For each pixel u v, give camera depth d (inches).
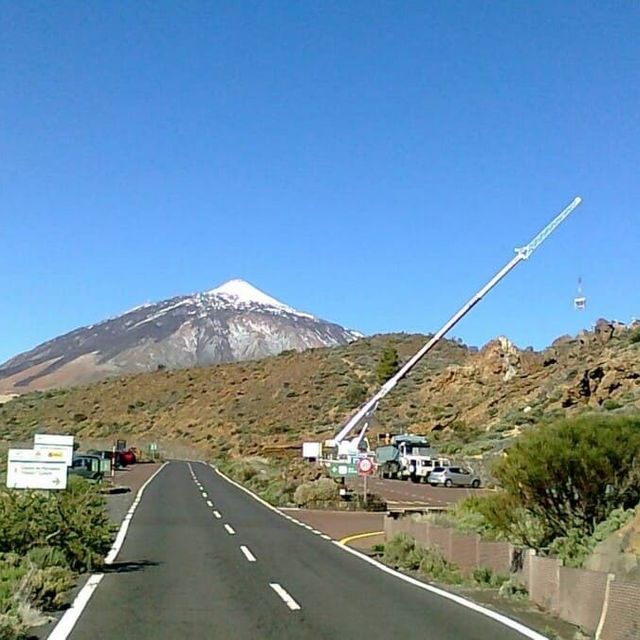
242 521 1354.6
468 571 751.1
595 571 523.5
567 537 722.2
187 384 5876.0
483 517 860.0
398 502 1862.7
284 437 4138.8
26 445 2957.7
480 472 2479.1
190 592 658.8
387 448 2947.8
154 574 761.6
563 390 2992.1
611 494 763.4
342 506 1668.3
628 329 3376.0
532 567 629.3
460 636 494.0
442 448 3009.4
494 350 4202.8
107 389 6097.4
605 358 2903.5
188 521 1330.0
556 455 759.7
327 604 608.4
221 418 4992.6
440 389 4200.3
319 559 892.0
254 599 629.3
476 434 3120.1
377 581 733.3
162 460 4136.3
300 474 1955.0
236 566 824.9
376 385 4977.9
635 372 2664.9
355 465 1833.2
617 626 469.4
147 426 5246.1
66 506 799.1
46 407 5925.2
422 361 5531.5
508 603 621.3
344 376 5265.8
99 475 1991.9
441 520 948.6
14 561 689.0
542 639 485.4
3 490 814.5
